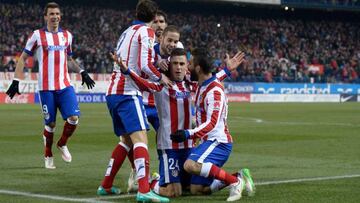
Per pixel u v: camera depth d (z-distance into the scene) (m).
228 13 79.62
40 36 14.73
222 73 11.23
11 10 65.38
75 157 16.81
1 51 60.62
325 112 42.47
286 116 37.44
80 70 15.36
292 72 71.94
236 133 24.66
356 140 21.78
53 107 14.65
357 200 10.14
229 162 15.61
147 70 10.32
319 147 19.41
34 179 12.79
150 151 18.23
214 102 10.30
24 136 23.12
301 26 81.69
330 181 12.33
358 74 77.56
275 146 19.70
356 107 52.19
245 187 10.49
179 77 10.86
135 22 10.76
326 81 72.75
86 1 70.81
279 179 12.64
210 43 74.25
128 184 11.27
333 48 80.25
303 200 10.14
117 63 10.09
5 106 47.94
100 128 27.00
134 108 10.38
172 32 11.32
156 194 10.21
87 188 11.62
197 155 10.43
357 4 78.19
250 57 73.12
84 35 67.31
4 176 13.20
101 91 58.97
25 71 55.00
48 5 14.82
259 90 66.38
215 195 10.81
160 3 75.62
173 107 10.89
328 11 84.19
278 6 75.12
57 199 10.39
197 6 77.88
